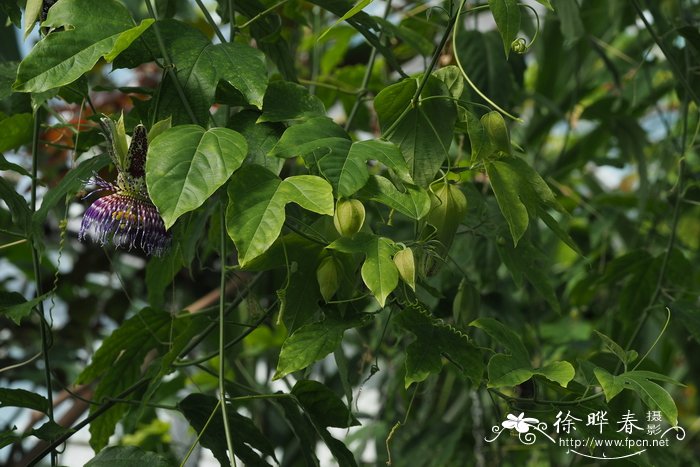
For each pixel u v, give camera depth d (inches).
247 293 81.1
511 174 74.7
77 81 77.0
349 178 71.1
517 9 72.5
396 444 98.2
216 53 74.3
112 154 73.9
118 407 83.3
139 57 74.5
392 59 81.2
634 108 102.7
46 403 79.1
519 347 75.1
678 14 96.4
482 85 89.4
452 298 88.0
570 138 125.1
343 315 75.0
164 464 75.6
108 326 109.0
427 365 73.8
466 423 97.3
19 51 90.1
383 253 71.9
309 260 74.8
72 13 73.0
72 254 108.3
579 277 101.7
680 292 90.2
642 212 98.1
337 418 77.4
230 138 71.0
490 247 90.2
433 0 97.2
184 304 105.6
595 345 99.4
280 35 82.1
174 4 83.7
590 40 97.0
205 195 69.6
